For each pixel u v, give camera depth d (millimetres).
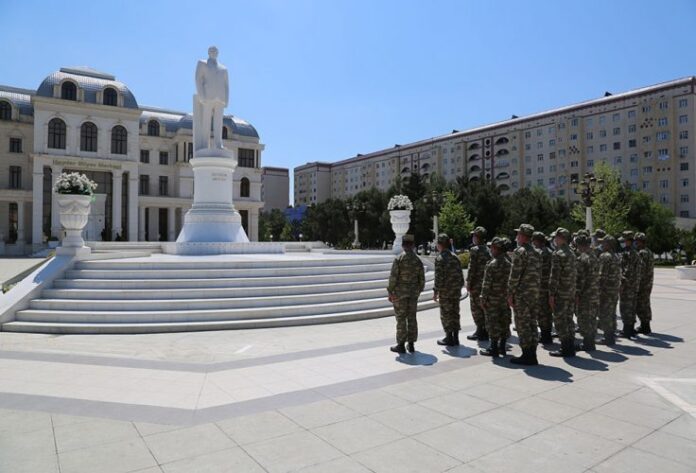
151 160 60375
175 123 63469
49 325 9242
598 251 9508
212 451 4074
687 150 56281
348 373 6527
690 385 6125
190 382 6031
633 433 4559
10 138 50281
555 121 69125
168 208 59281
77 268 11555
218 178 18422
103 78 52438
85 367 6711
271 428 4586
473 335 9031
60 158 47312
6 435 4367
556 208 52469
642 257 9711
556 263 7848
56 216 46719
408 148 93688
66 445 4160
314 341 8594
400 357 7465
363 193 64312
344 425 4684
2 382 5980
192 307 10203
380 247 60344
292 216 116750
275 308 10469
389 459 3959
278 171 131250
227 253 17125
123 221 52156
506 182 75438
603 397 5621
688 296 16797
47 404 5191
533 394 5715
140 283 10805
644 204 44500
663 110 58188
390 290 7793
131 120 51531
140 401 5309
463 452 4109
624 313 9602
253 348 7996
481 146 79125
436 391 5785
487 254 8906
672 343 8930
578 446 4254
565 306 7777
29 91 53812
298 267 13055
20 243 47375
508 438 4414
